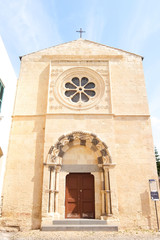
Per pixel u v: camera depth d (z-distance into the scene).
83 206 12.14
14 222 11.35
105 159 12.32
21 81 14.84
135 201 11.76
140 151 12.79
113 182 11.85
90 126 13.12
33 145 13.02
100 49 15.88
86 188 12.52
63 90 14.45
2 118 12.12
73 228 10.66
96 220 11.12
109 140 12.77
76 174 12.84
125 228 11.20
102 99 14.01
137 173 12.30
